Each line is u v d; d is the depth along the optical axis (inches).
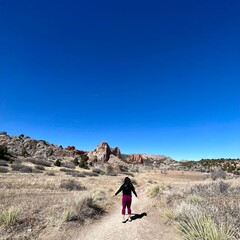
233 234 239.0
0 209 414.9
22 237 292.2
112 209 537.3
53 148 3240.7
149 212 482.6
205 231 238.1
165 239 295.3
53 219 368.5
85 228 358.9
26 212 395.2
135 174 2664.9
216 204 396.2
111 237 314.0
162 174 2736.2
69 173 1546.5
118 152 4421.8
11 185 771.4
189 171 3523.6
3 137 2815.0
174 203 470.0
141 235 319.6
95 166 2696.9
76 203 439.2
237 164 3880.4
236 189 602.9
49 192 701.9
